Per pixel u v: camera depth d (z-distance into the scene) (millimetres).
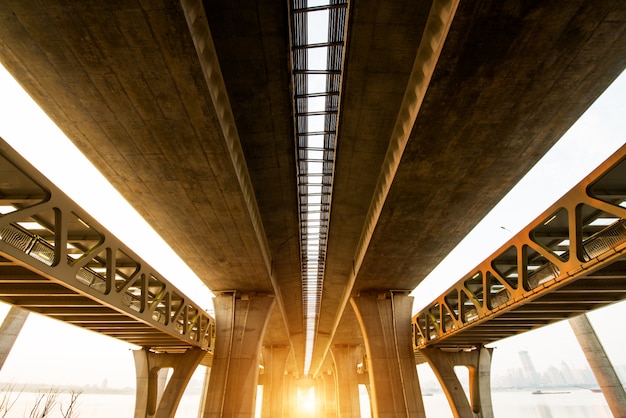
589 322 36438
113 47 11211
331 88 17156
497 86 12859
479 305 24812
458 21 10586
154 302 23453
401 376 31594
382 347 32875
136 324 23484
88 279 18938
